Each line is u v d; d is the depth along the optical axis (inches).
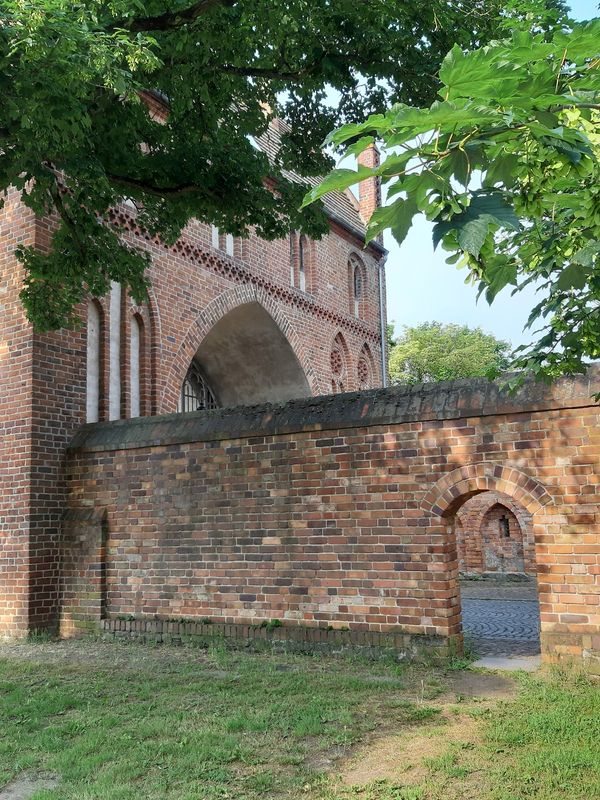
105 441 388.5
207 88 340.5
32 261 349.4
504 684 256.4
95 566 379.6
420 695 243.3
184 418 376.5
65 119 240.7
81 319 381.4
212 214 376.8
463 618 466.0
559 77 87.3
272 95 382.9
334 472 324.5
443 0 307.4
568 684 249.0
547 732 197.5
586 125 122.6
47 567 384.8
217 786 168.6
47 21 207.3
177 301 518.6
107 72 222.2
